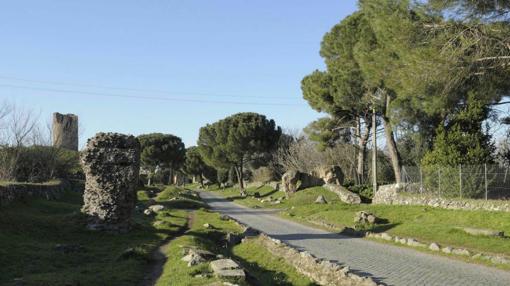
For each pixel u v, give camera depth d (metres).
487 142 29.23
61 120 44.12
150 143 95.94
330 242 21.45
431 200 29.12
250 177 93.44
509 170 25.92
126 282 11.88
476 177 27.03
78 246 16.31
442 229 21.25
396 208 30.12
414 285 12.27
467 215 23.66
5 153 33.38
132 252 15.41
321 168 49.34
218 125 76.06
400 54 21.83
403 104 30.53
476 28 19.78
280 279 14.34
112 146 21.53
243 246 20.59
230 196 68.81
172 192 54.41
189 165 107.25
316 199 41.62
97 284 11.43
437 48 20.22
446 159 28.88
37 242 16.73
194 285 10.45
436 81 20.64
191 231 23.78
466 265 15.17
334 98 41.44
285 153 70.12
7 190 22.66
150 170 101.38
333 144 49.88
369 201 40.47
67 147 44.06
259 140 72.06
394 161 35.69
